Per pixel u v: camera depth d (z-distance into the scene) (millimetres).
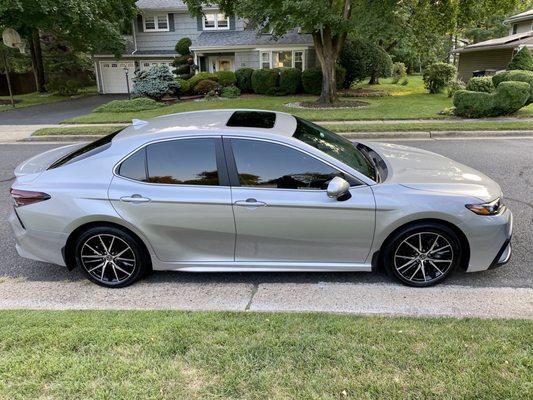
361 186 3471
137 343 2682
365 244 3537
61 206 3596
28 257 3834
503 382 2250
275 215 3469
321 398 2178
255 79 20891
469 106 12328
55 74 30672
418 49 20469
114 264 3754
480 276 3799
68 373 2408
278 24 14359
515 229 4715
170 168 3574
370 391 2215
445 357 2463
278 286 3717
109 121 13828
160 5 27031
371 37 14547
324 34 16266
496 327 2797
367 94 20219
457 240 3508
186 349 2611
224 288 3717
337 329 2805
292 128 3811
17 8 17766
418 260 3584
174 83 19781
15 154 9688
